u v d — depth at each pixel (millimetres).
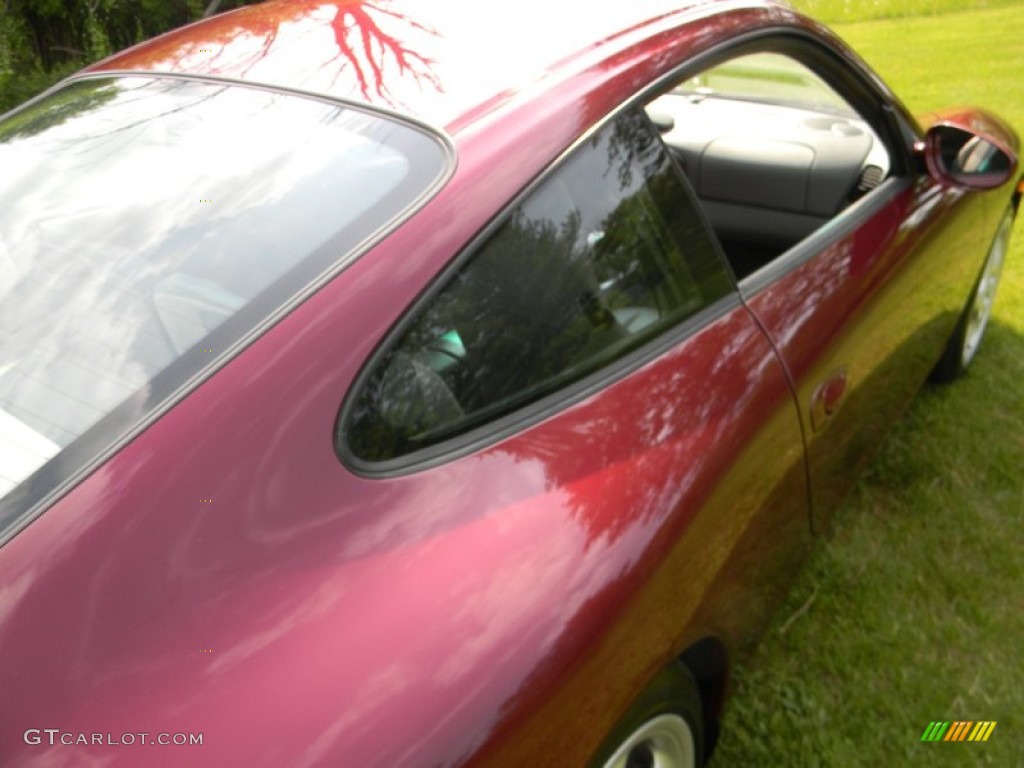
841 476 2512
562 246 1727
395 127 1748
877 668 2541
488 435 1583
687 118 2768
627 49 1974
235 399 1410
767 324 2045
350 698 1281
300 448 1418
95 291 1577
